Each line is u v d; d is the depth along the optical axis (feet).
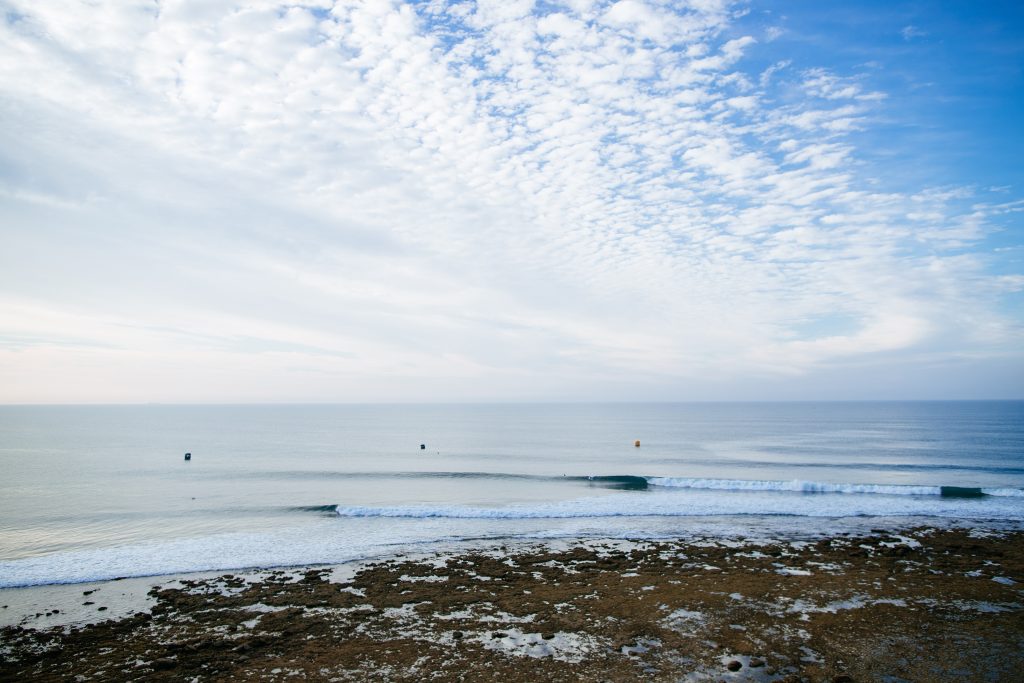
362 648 47.06
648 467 171.42
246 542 83.20
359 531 89.76
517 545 81.05
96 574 68.80
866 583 62.23
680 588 61.21
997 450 220.84
